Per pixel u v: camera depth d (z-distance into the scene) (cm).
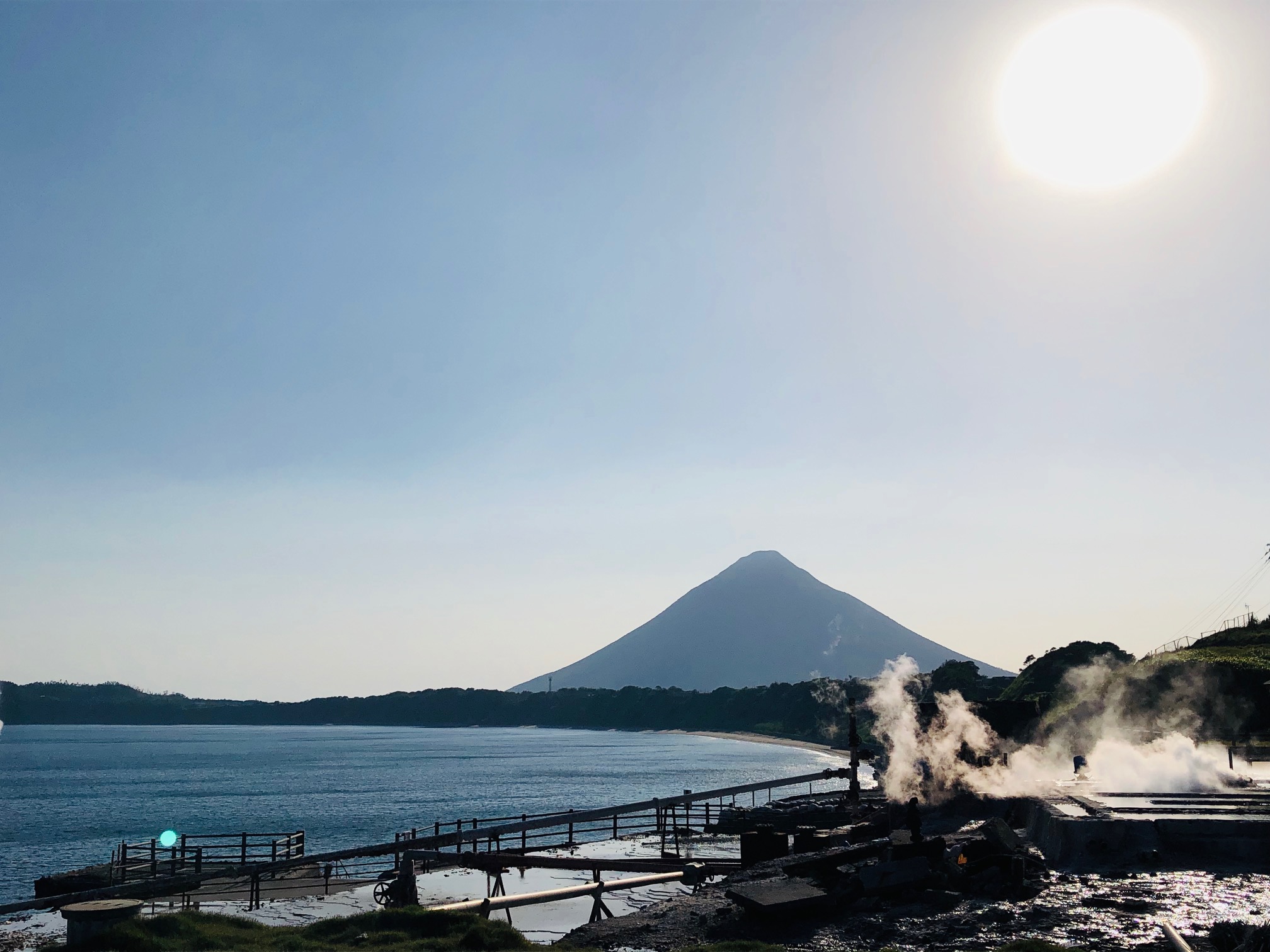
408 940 1930
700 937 2048
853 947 1788
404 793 11312
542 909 3278
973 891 2097
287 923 3105
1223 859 2225
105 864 4316
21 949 2995
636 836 5084
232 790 12269
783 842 3238
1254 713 6303
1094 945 1588
